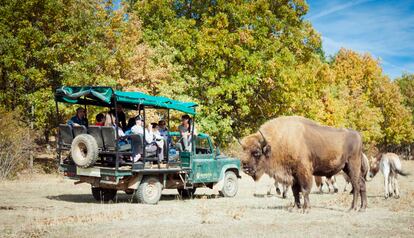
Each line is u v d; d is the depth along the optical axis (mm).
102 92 11953
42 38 22875
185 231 8281
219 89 28922
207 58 29938
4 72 22656
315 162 11570
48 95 22453
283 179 11375
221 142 30484
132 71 24109
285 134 11320
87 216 9922
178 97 25547
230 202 13664
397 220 10070
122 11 25562
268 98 32625
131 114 22328
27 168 22203
